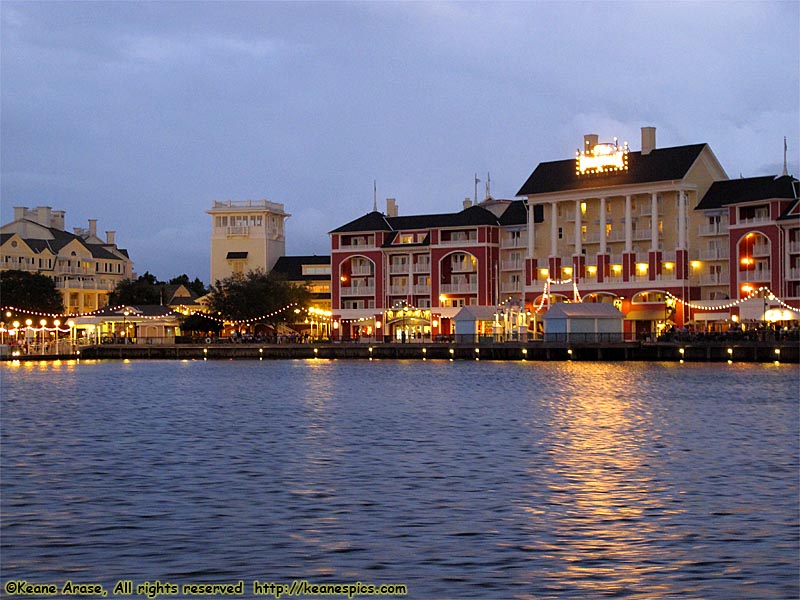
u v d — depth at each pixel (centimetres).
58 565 2580
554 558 2631
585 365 11494
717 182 14338
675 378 9006
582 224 15038
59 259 19725
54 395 7731
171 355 15112
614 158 14650
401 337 16000
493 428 5250
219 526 2972
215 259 19212
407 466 3997
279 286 16288
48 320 17088
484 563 2584
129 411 6334
